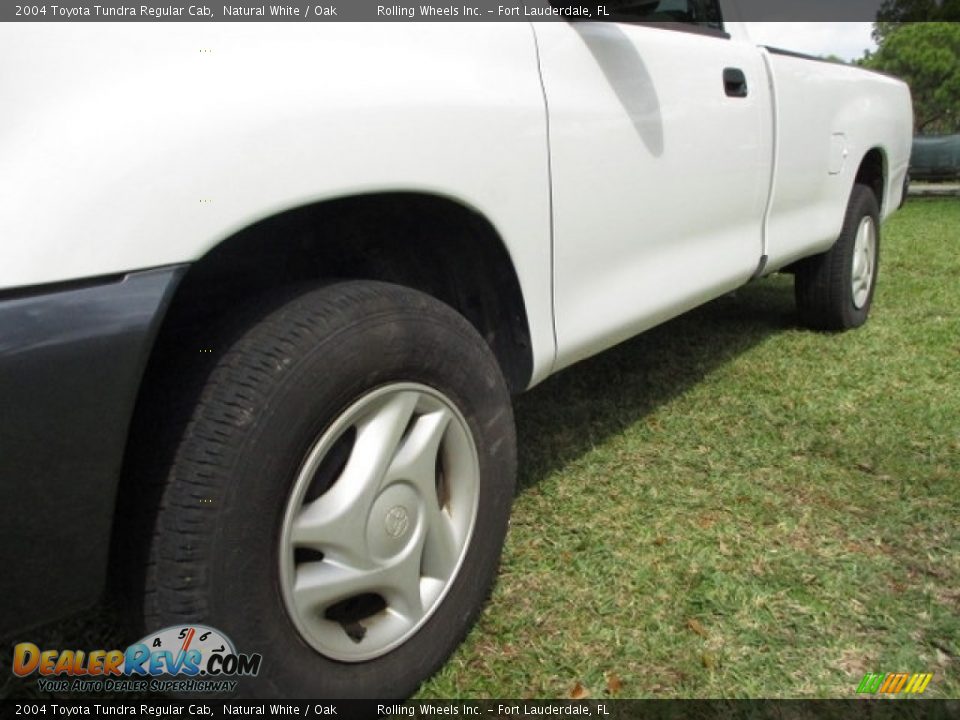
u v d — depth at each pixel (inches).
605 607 77.0
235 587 51.1
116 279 44.8
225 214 48.7
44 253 42.5
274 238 62.8
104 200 44.3
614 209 84.0
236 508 50.4
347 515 56.7
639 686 67.7
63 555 45.3
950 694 66.6
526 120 70.6
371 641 61.3
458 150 63.6
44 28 44.9
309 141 52.6
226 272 62.8
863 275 166.1
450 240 71.8
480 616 75.8
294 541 54.4
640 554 85.7
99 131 45.1
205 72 49.8
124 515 51.3
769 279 228.2
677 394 131.6
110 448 45.5
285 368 52.5
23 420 42.0
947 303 189.0
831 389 132.7
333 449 57.4
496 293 75.3
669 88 91.9
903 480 101.0
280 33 54.1
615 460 107.7
